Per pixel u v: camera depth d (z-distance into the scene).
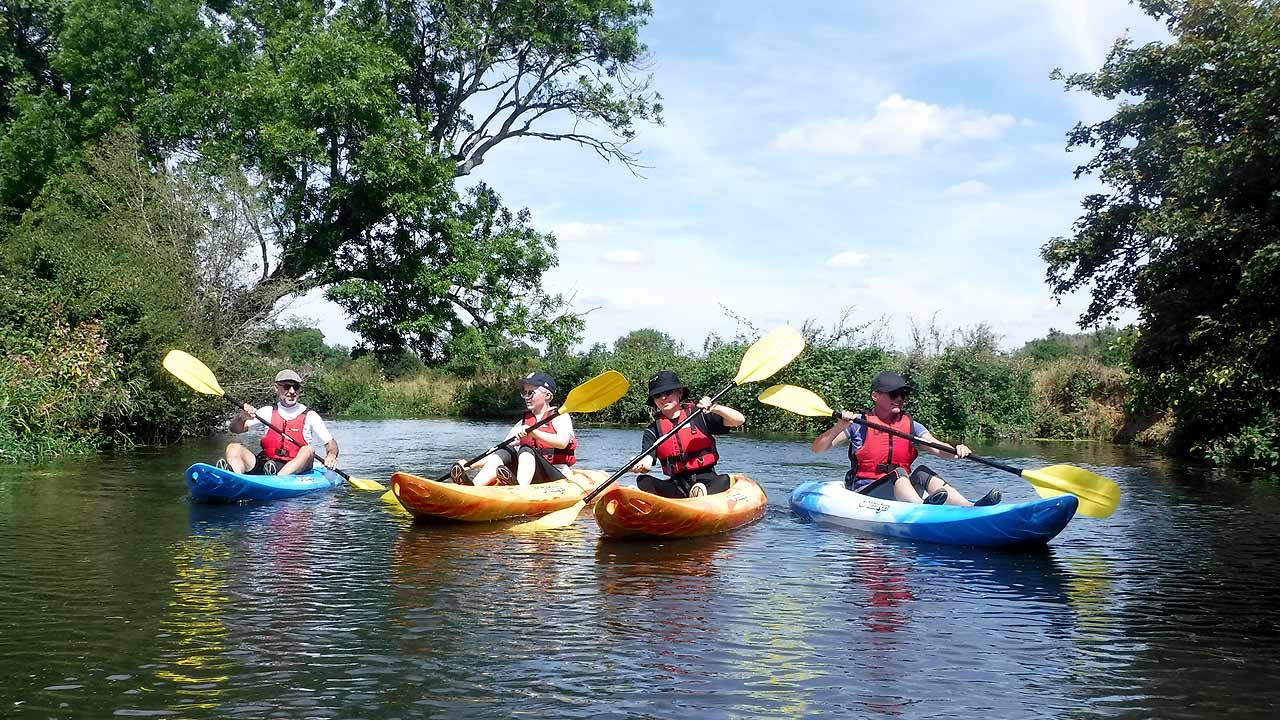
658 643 3.90
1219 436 13.79
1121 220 14.88
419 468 11.85
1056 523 5.80
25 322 13.62
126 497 8.27
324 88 19.83
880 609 4.51
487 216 24.28
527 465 7.92
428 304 22.09
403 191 20.91
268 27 22.92
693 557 5.81
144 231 17.45
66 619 4.18
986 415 20.12
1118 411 19.38
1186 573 5.39
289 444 9.26
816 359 21.06
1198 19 13.87
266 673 3.48
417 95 23.70
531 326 23.16
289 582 4.99
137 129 19.80
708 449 7.49
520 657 3.70
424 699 3.23
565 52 23.39
